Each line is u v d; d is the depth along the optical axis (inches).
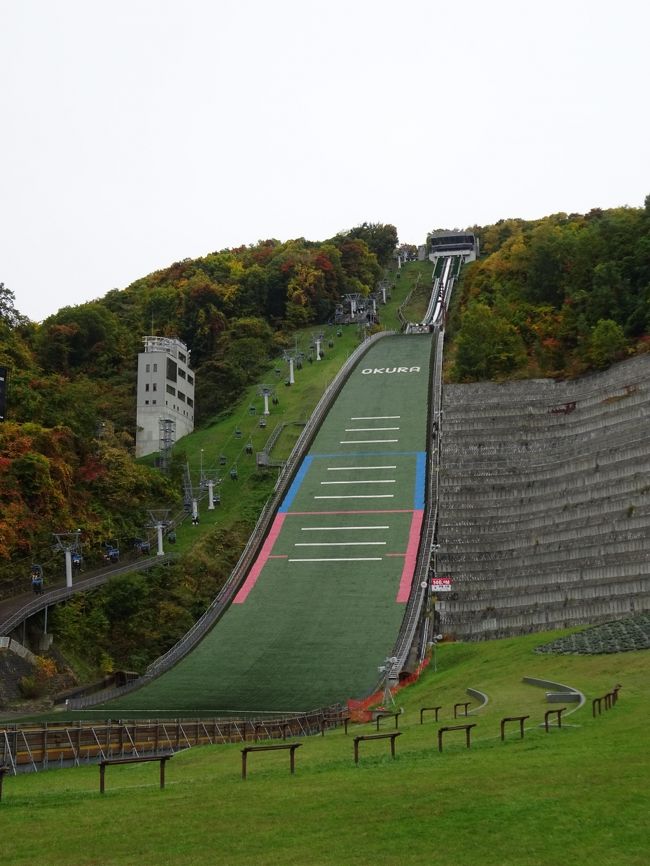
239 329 7721.5
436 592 3752.5
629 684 2156.7
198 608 3976.4
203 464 5502.0
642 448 3823.8
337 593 3831.2
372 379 6151.6
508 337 5433.1
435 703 2561.5
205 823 1030.4
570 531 3693.4
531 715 1914.4
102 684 3400.6
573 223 7588.6
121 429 6077.8
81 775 1627.7
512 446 4633.4
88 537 4284.0
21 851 940.0
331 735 2107.5
